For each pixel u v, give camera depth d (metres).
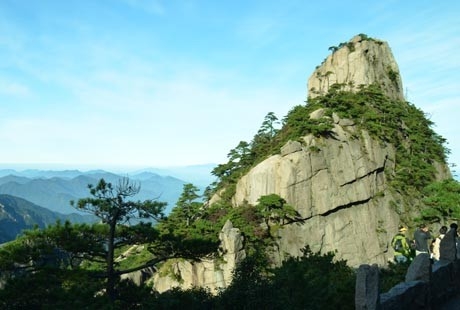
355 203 85.25
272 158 84.62
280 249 73.50
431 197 69.19
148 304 21.14
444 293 12.70
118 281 25.97
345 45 122.12
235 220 71.50
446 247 13.66
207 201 99.88
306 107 99.38
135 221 27.06
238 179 94.62
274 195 76.56
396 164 99.00
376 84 114.06
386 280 15.70
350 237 81.62
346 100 97.81
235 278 15.48
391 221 87.88
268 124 110.38
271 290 13.92
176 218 79.81
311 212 79.56
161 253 29.27
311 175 81.25
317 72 121.88
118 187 26.12
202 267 66.12
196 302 20.11
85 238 25.53
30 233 24.00
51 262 24.16
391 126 103.31
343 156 86.06
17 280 20.64
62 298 20.50
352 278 13.59
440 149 111.44
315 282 13.71
